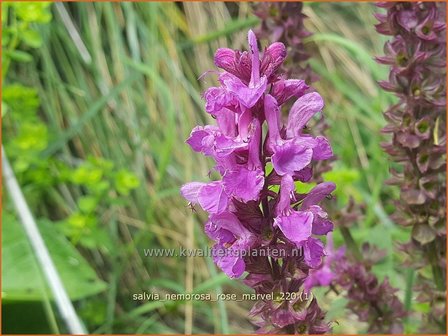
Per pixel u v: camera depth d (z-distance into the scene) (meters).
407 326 0.24
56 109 0.38
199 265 0.35
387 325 0.22
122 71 0.39
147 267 0.35
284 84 0.13
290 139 0.14
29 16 0.29
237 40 0.40
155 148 0.38
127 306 0.34
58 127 0.37
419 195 0.21
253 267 0.15
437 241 0.22
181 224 0.36
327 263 0.22
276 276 0.15
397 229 0.34
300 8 0.22
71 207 0.37
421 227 0.21
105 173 0.32
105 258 0.36
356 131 0.40
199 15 0.41
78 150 0.38
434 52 0.20
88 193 0.37
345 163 0.38
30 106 0.31
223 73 0.13
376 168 0.38
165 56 0.39
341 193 0.31
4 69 0.30
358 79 0.42
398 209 0.22
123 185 0.31
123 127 0.38
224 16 0.41
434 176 0.21
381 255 0.23
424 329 0.22
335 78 0.39
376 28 0.20
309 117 0.14
